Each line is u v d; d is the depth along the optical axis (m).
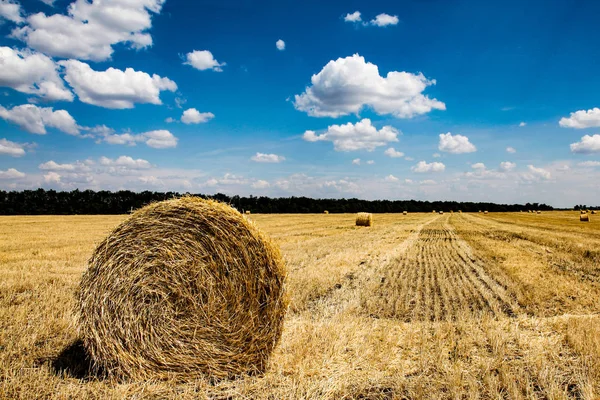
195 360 5.25
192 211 5.48
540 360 5.36
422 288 10.26
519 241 21.98
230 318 5.37
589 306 8.64
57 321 6.69
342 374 5.06
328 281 10.52
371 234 25.83
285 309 5.75
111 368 5.25
